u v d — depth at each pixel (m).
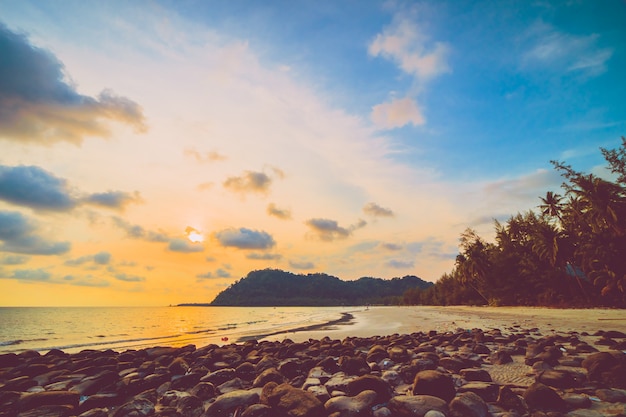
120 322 53.78
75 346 21.53
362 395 5.31
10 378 9.53
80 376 8.91
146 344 21.69
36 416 5.52
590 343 10.56
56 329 38.62
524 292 55.16
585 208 40.19
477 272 67.19
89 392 7.29
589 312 29.52
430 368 7.46
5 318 66.56
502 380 6.58
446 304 93.81
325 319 47.34
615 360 6.22
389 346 12.34
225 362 10.60
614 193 35.56
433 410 4.57
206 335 26.70
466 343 11.94
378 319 38.31
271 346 14.02
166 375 8.09
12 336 29.59
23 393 6.72
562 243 44.12
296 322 42.88
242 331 29.78
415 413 4.64
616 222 34.84
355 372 7.52
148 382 7.63
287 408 5.00
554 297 47.66
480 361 8.50
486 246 68.25
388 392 5.69
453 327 21.25
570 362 7.27
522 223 56.69
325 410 5.05
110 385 7.17
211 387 6.83
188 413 5.58
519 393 5.55
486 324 21.97
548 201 47.72
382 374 7.26
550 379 5.90
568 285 47.00
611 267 35.66
